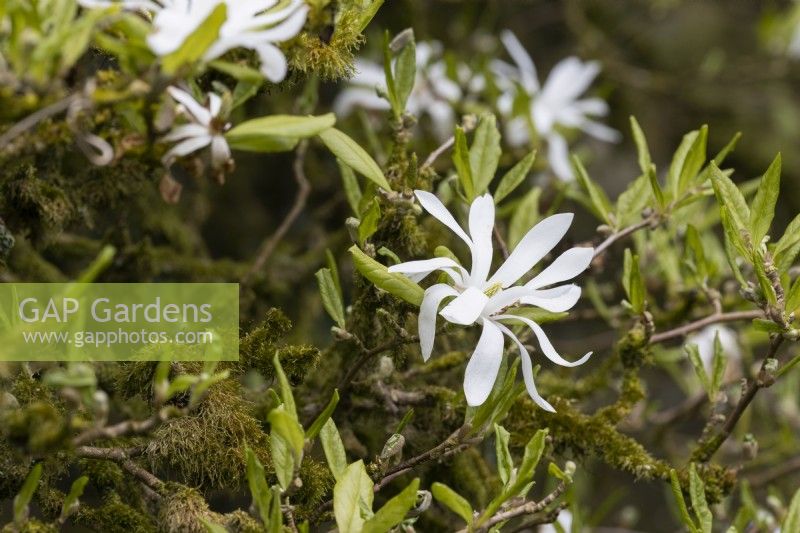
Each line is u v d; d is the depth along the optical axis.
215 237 1.86
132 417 1.28
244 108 1.47
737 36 2.45
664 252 1.41
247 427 1.19
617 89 2.24
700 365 1.26
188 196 1.60
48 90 1.05
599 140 2.21
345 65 1.18
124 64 1.08
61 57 1.06
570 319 1.46
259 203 1.89
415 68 1.24
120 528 1.18
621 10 2.37
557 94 1.62
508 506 1.16
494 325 1.13
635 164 2.20
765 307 1.19
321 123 1.10
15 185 1.22
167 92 1.08
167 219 1.49
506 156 1.59
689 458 1.25
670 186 1.28
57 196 1.24
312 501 1.18
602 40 2.17
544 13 2.22
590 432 1.25
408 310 1.20
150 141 1.10
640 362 1.28
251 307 1.46
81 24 1.05
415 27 1.72
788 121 2.33
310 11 1.13
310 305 1.52
